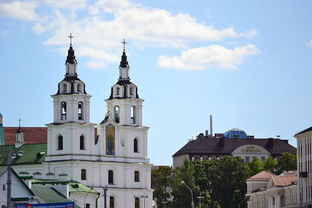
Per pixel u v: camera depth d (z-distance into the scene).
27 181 188.25
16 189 173.62
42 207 158.12
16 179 174.00
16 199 172.75
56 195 197.50
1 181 172.25
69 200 196.12
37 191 193.25
